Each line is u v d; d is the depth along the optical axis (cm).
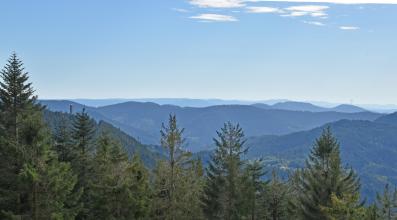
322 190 4703
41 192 3006
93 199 3969
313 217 4731
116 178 3791
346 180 4741
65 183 3122
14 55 4028
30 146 3117
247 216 5569
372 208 4009
